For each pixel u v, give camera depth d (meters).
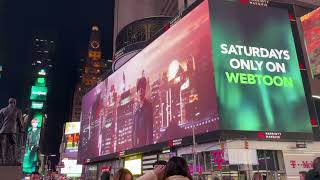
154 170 6.32
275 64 34.12
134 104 47.75
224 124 29.67
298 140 31.62
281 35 35.72
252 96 31.83
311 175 7.86
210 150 30.66
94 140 64.31
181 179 5.58
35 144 138.12
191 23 36.69
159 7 106.50
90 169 68.75
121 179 7.31
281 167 30.27
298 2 38.53
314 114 33.53
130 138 47.44
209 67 32.38
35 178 15.37
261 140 30.44
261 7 36.12
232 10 34.84
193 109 33.59
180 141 34.56
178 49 38.31
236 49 33.28
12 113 19.12
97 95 67.00
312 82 34.72
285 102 32.81
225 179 28.12
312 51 33.66
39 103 189.38
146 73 45.41
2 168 17.92
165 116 38.59
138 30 61.59
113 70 61.88
